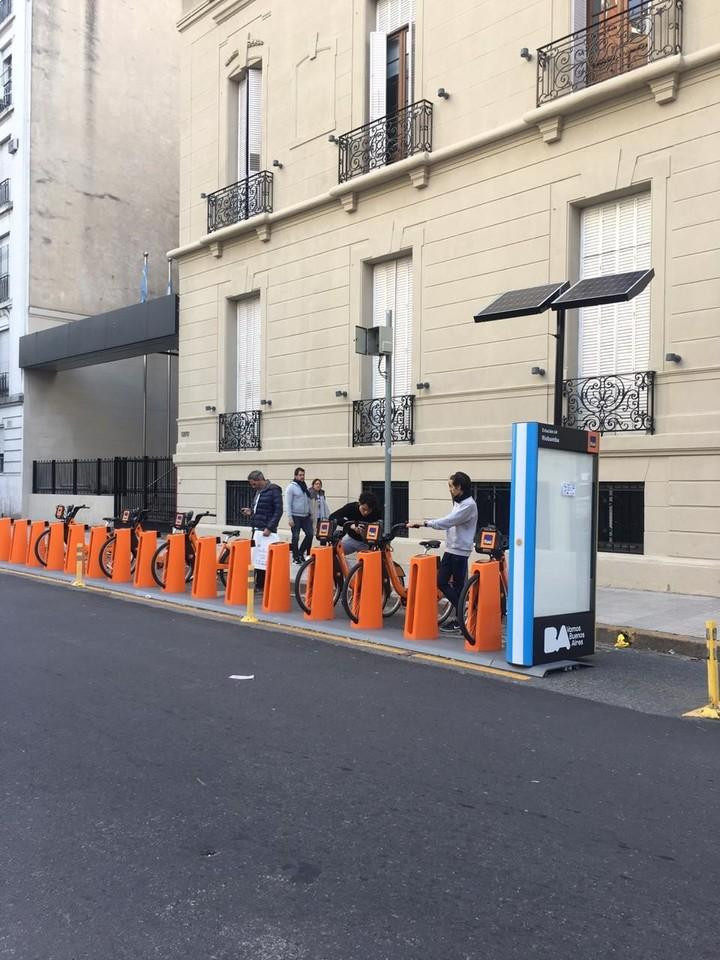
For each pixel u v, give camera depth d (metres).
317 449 15.55
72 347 22.14
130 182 26.53
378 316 14.99
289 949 2.89
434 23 13.69
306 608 9.49
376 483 14.62
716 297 10.37
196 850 3.64
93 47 25.70
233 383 18.08
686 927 3.04
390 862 3.54
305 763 4.76
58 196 24.89
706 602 9.85
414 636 8.28
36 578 13.49
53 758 4.80
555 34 12.02
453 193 13.38
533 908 3.17
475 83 13.05
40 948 2.89
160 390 27.03
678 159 10.73
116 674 6.83
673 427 10.70
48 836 3.77
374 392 15.02
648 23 10.99
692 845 3.74
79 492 23.34
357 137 14.89
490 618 7.79
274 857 3.58
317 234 15.80
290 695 6.24
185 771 4.61
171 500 22.36
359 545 10.01
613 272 11.65
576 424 11.73
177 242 27.67
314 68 15.85
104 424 25.88
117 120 26.25
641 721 5.71
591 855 3.63
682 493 10.58
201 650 7.81
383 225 14.53
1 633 8.62
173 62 27.72
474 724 5.57
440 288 13.57
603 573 11.20
